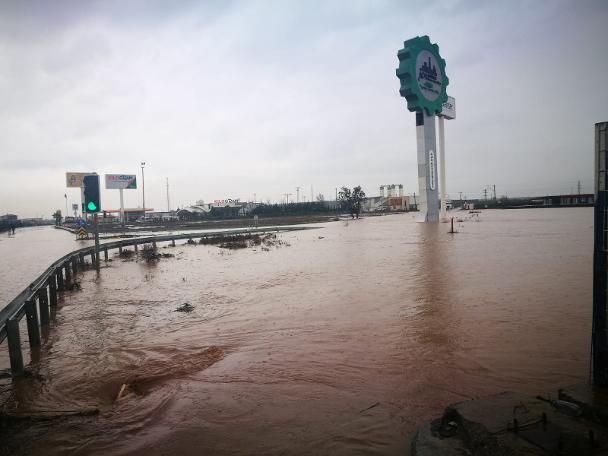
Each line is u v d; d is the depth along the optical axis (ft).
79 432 16.33
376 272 50.75
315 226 169.07
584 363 20.47
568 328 25.85
